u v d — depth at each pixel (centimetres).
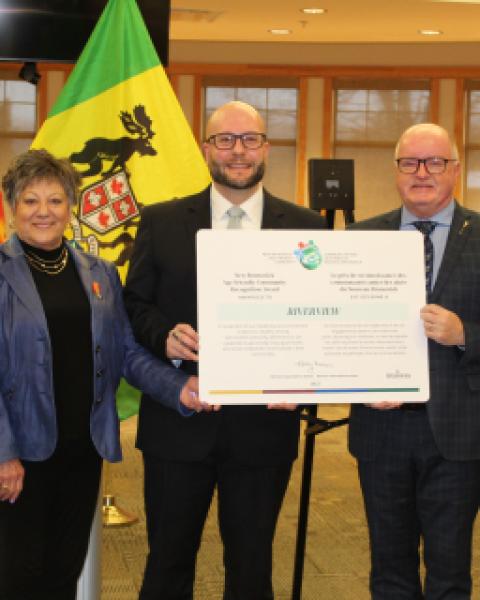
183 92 1091
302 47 1037
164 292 288
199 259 271
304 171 1104
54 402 263
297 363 273
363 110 1103
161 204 298
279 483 290
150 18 359
